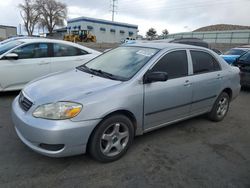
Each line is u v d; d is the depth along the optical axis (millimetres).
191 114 4277
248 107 6398
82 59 6762
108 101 2947
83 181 2752
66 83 3275
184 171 3078
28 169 2912
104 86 3111
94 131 2930
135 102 3217
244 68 8289
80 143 2818
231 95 5102
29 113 2863
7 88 5801
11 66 5711
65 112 2721
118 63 3828
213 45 37938
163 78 3264
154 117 3574
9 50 5762
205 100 4438
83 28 56562
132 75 3369
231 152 3680
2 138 3660
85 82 3281
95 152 2994
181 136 4148
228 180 2943
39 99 2889
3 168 2902
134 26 65000
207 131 4453
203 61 4414
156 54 3693
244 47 12461
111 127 3102
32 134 2744
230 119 5258
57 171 2904
